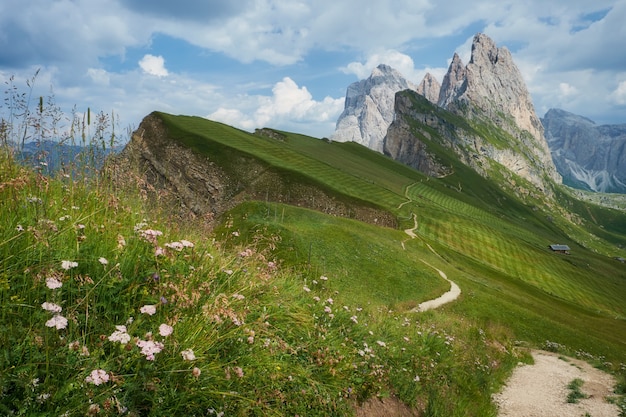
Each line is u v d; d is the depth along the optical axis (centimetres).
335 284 1406
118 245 450
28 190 532
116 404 316
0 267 369
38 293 367
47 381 304
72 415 299
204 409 386
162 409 349
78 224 486
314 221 6334
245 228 4681
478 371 1321
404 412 729
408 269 5775
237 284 588
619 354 4512
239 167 12650
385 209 12106
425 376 903
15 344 327
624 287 13025
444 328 1933
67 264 363
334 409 556
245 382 438
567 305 8794
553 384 1586
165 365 367
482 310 5109
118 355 356
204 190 12100
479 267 9519
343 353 666
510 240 13725
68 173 611
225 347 445
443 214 14400
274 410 442
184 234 660
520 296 7725
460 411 865
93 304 394
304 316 660
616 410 1273
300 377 534
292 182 12088
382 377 739
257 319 523
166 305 428
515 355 2155
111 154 659
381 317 1116
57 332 341
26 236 416
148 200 688
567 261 14162
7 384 299
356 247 5744
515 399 1277
